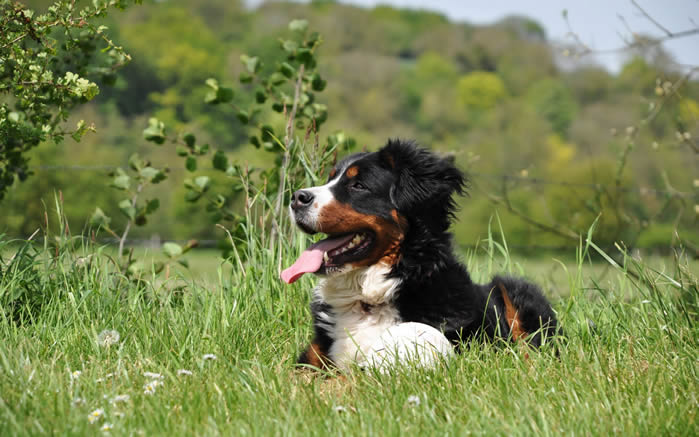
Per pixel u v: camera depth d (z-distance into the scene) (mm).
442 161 4699
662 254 6945
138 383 3561
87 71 6125
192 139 6387
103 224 6141
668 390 3422
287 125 6148
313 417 3127
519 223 22484
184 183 6359
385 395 3377
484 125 43188
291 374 4164
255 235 5867
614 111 36000
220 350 4156
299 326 5023
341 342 4512
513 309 4902
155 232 28906
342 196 4441
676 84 6809
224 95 6430
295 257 5688
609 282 5836
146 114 35000
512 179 8641
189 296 5395
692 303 4934
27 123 5035
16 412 2988
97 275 5352
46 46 4539
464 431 2924
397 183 4516
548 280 7043
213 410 3158
